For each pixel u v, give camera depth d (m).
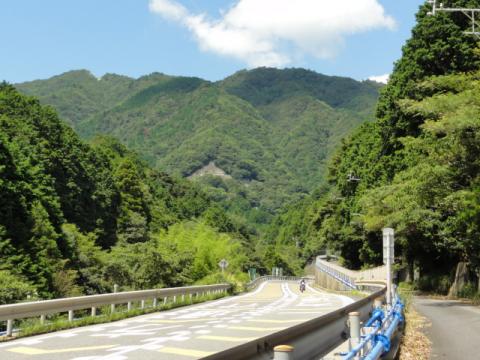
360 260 70.19
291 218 188.75
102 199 76.69
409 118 42.19
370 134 66.50
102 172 83.44
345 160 75.81
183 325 16.81
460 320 18.81
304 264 161.25
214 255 68.31
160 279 47.03
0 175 41.88
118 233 75.88
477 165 26.69
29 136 62.94
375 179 52.34
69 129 83.75
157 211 103.56
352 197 67.25
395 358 11.30
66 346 12.00
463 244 31.20
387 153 49.50
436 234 34.94
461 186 27.78
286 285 82.31
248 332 14.38
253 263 123.25
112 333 14.72
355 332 9.05
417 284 45.25
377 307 12.79
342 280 61.03
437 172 26.70
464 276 34.94
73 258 48.25
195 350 11.15
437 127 25.05
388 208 35.16
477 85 26.30
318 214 92.94
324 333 10.16
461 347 12.78
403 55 44.75
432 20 39.59
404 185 30.80
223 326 16.12
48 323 16.22
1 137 47.16
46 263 39.19
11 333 14.38
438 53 39.25
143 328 16.09
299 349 8.58
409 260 50.78
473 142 25.33
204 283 53.84
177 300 29.19
